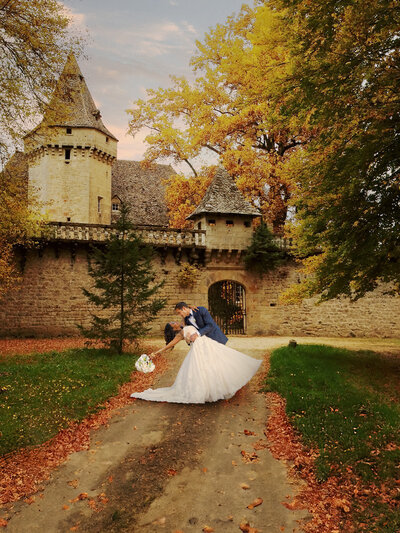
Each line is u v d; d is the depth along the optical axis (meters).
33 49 11.30
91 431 5.98
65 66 11.88
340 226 9.20
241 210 21.75
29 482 4.45
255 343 17.03
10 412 6.46
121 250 12.95
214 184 22.39
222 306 22.81
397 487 4.32
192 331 6.64
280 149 26.42
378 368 10.33
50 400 7.18
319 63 7.52
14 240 16.80
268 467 4.80
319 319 22.89
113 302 13.10
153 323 20.58
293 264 22.91
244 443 5.45
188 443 5.43
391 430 5.80
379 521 3.71
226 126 24.12
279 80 8.28
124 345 13.97
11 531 3.58
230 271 22.00
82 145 31.39
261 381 8.81
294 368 9.74
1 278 15.28
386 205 8.49
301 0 7.73
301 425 5.94
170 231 21.06
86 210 31.23
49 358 11.98
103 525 3.68
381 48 7.35
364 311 23.38
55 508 3.96
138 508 3.96
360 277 9.80
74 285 19.84
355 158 7.93
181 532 3.57
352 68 7.37
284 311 22.61
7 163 11.86
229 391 6.34
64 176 31.23
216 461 4.93
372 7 6.64
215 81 25.84
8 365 10.86
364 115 7.53
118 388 8.42
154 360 12.05
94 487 4.36
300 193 10.33
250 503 4.03
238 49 24.09
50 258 19.73
